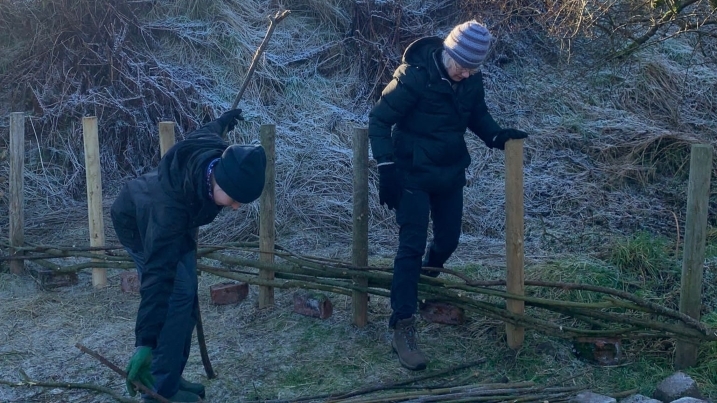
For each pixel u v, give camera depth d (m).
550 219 5.91
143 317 2.91
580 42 7.56
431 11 8.40
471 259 5.27
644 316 4.27
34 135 6.89
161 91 7.06
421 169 3.78
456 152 3.82
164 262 2.89
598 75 7.60
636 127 6.95
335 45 7.95
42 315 4.59
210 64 7.57
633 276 4.86
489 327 4.25
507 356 3.96
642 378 3.74
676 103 7.39
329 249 5.60
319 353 4.09
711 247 5.35
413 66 3.70
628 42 7.17
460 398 3.43
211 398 3.67
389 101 3.70
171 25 7.83
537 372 3.81
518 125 7.17
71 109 6.94
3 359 4.07
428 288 4.20
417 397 3.44
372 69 7.81
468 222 5.90
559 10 6.42
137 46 7.59
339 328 4.36
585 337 3.90
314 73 7.73
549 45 8.10
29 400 3.66
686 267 3.76
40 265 5.11
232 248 4.76
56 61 7.39
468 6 8.10
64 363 4.02
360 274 4.29
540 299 3.96
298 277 4.53
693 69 7.88
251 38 7.80
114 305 4.73
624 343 4.02
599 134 6.93
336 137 6.95
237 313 4.59
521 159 3.81
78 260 5.40
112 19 7.50
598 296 4.55
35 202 6.34
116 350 4.15
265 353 4.10
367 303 4.42
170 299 3.22
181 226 2.90
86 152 4.83
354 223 4.29
